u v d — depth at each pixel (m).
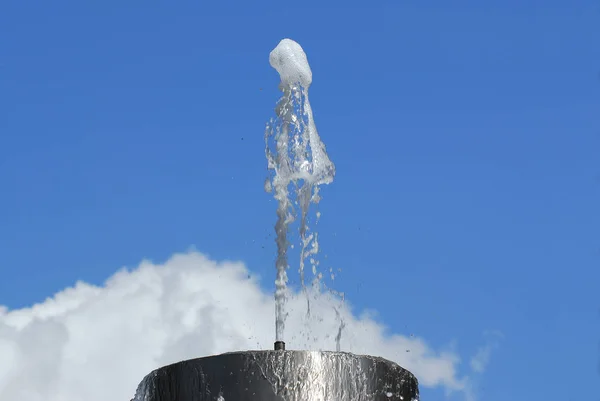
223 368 8.70
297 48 11.45
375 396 8.77
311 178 11.12
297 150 11.18
